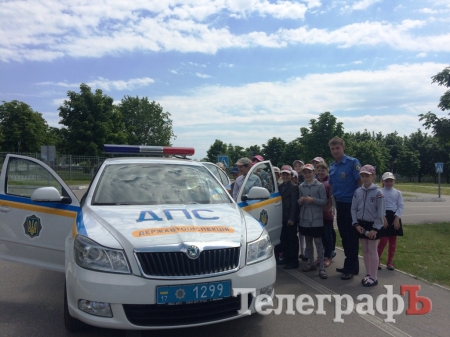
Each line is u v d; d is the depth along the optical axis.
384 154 65.56
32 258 4.80
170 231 3.53
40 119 48.22
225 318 3.45
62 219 4.64
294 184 6.59
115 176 4.81
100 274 3.31
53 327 4.12
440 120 12.93
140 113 66.25
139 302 3.23
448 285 5.61
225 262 3.46
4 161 4.98
